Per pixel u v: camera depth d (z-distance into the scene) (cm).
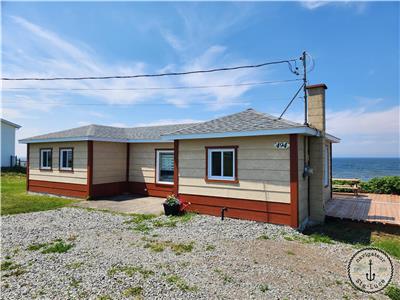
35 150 1237
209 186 752
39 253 448
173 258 420
